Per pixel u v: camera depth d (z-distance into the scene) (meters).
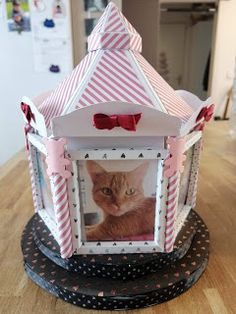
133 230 0.49
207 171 1.00
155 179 0.45
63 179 0.43
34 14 1.42
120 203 0.46
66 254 0.48
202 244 0.58
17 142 1.66
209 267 0.55
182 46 2.99
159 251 0.50
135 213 0.47
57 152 0.42
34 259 0.53
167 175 0.44
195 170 0.62
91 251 0.49
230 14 2.48
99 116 0.39
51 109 0.46
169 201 0.46
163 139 0.43
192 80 3.05
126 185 0.45
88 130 0.40
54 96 0.49
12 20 1.44
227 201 0.80
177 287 0.47
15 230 0.66
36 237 0.57
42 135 0.45
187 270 0.50
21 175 0.97
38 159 0.57
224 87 2.66
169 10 2.82
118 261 0.48
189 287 0.49
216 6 2.49
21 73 1.53
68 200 0.45
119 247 0.49
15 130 1.64
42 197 0.62
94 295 0.45
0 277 0.52
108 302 0.45
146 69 0.47
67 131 0.40
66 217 0.46
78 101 0.43
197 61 2.95
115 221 0.48
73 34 1.50
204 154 1.17
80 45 1.53
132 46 0.47
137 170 0.45
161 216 0.47
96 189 0.45
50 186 0.51
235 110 1.49
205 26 2.75
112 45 0.46
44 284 0.49
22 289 0.49
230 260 0.57
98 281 0.48
